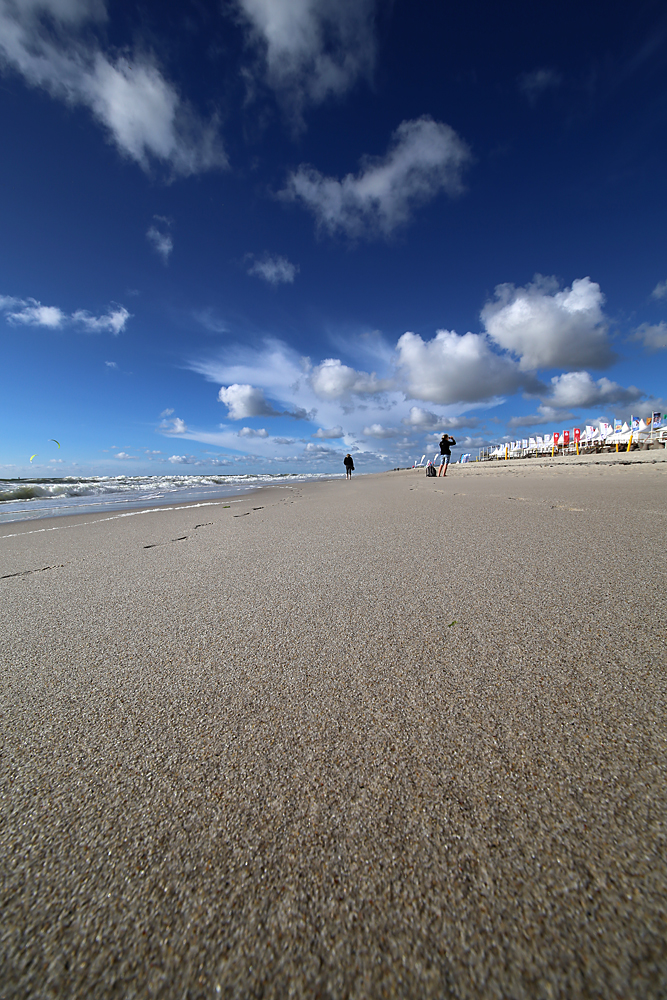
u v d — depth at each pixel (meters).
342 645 1.34
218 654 1.34
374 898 0.58
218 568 2.45
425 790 0.75
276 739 0.91
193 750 0.90
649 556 2.08
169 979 0.51
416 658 1.22
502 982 0.49
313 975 0.51
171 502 8.84
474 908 0.56
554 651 1.20
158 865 0.65
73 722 1.02
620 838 0.64
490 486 6.75
